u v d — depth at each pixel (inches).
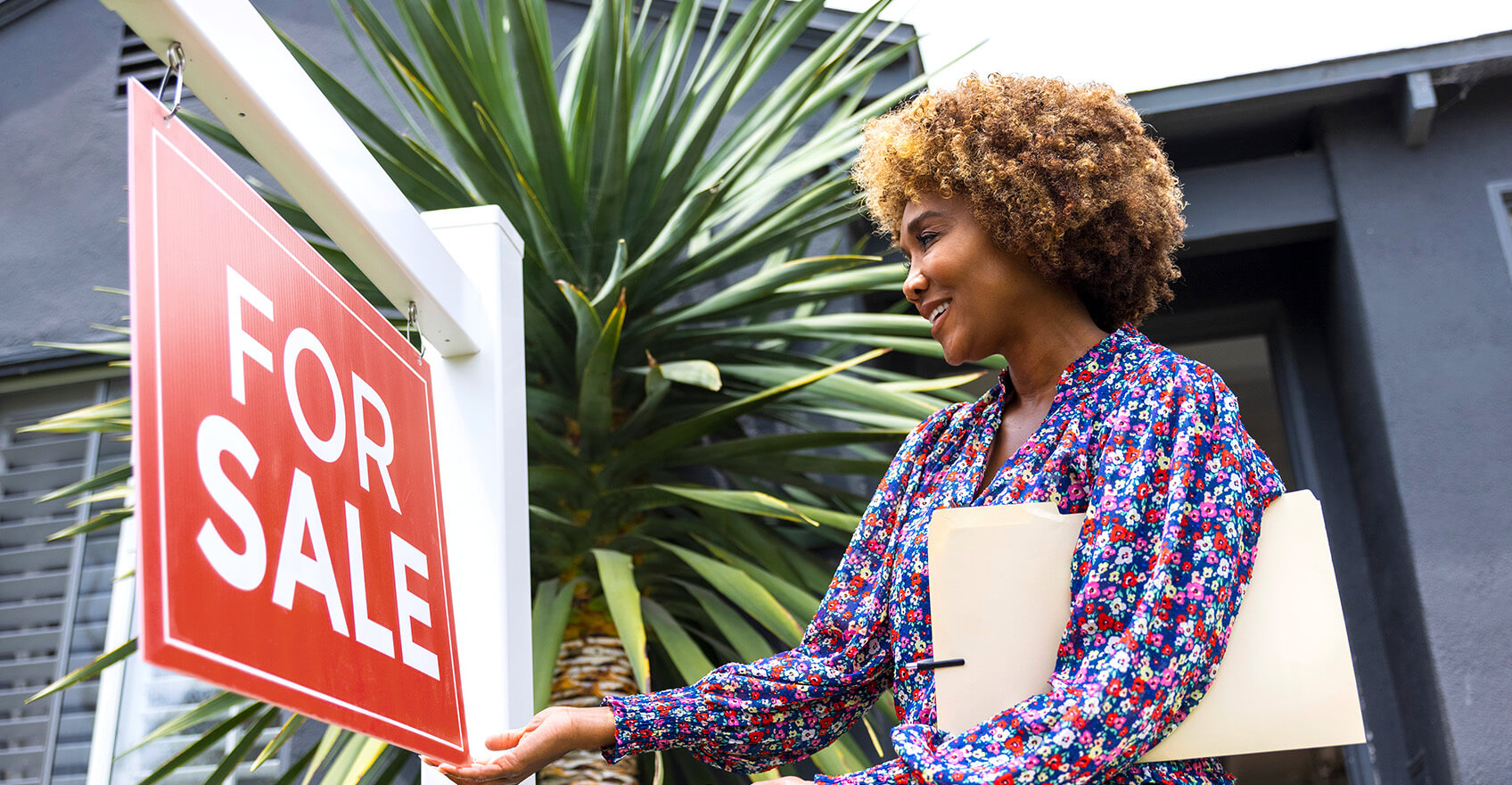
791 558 106.9
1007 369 40.4
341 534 33.7
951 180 37.8
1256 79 127.6
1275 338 141.9
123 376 139.5
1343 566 131.4
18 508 135.3
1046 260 37.2
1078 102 38.9
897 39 143.9
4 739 125.3
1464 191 126.4
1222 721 30.0
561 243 105.1
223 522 27.3
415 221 43.4
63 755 124.2
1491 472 116.1
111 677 126.9
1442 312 122.6
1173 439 32.5
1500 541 113.6
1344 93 128.0
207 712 95.0
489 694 44.1
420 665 37.2
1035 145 37.3
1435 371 120.3
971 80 39.5
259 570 28.5
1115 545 31.0
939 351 109.4
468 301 47.6
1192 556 30.3
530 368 110.2
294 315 34.0
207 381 28.1
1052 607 31.6
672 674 110.7
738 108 143.2
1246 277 142.3
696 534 106.5
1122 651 29.3
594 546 103.6
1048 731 28.5
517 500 48.3
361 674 32.8
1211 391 33.3
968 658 31.4
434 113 99.9
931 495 39.2
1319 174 132.1
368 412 37.9
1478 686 109.6
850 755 91.6
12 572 132.5
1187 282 142.7
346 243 39.8
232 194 31.7
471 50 109.8
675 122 112.9
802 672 39.2
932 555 32.4
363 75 149.3
